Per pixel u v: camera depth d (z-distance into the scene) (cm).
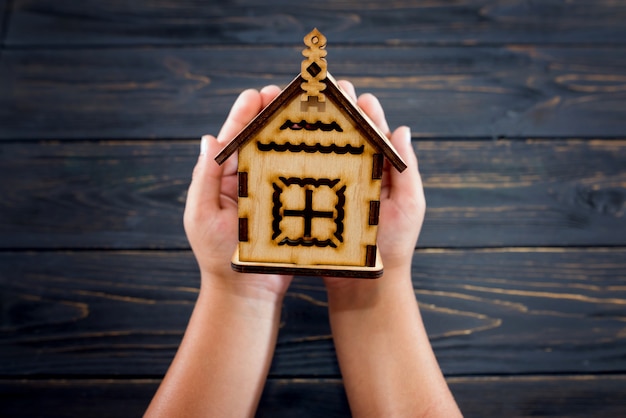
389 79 72
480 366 65
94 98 71
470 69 73
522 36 74
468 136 70
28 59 72
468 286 67
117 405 64
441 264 67
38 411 64
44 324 66
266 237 49
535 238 68
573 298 67
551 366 65
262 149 47
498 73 73
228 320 55
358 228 49
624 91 72
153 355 66
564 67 73
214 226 54
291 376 65
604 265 67
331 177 48
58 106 71
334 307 58
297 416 64
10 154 69
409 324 56
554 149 70
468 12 74
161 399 54
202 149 54
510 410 64
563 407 64
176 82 72
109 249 67
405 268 57
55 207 68
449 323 66
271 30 73
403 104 71
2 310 66
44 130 70
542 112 71
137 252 67
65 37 73
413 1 75
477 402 64
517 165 70
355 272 49
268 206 48
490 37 74
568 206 69
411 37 73
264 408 64
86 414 64
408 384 55
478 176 69
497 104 71
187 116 71
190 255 67
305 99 46
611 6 75
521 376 65
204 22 74
